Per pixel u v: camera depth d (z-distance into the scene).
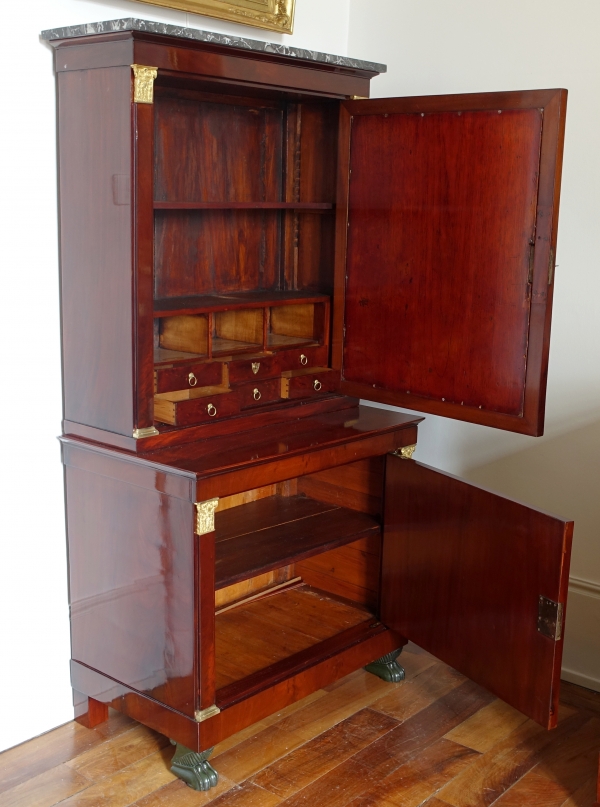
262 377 2.52
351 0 3.18
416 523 2.60
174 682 2.22
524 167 2.15
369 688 2.77
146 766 2.35
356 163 2.53
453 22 2.95
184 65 2.10
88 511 2.38
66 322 2.31
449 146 2.29
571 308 2.82
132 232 2.08
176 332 2.50
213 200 2.67
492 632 2.36
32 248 2.29
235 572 2.33
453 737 2.50
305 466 2.36
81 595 2.45
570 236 2.79
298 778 2.30
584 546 2.88
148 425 2.20
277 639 2.64
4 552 2.35
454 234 2.32
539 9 2.77
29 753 2.41
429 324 2.43
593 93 2.70
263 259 2.85
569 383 2.85
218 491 2.12
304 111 2.77
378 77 3.16
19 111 2.20
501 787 2.28
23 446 2.35
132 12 2.44
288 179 2.84
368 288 2.57
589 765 2.39
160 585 2.21
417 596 2.62
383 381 2.58
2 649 2.39
